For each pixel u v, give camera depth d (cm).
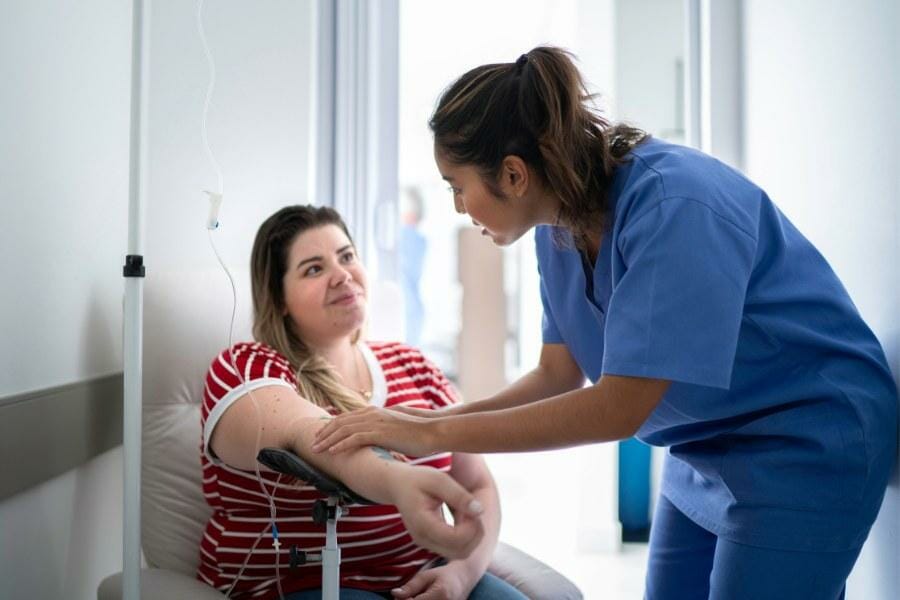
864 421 112
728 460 118
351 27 211
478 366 294
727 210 106
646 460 298
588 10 276
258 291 154
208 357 162
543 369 145
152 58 191
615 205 115
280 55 197
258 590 137
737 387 115
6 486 120
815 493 112
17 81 127
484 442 108
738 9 199
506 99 110
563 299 135
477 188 114
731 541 117
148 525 153
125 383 121
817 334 114
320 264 150
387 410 116
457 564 135
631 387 103
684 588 142
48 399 134
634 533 299
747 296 113
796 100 164
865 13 132
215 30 194
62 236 145
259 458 111
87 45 156
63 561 146
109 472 169
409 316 326
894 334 124
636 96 293
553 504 313
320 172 213
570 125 109
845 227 142
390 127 215
